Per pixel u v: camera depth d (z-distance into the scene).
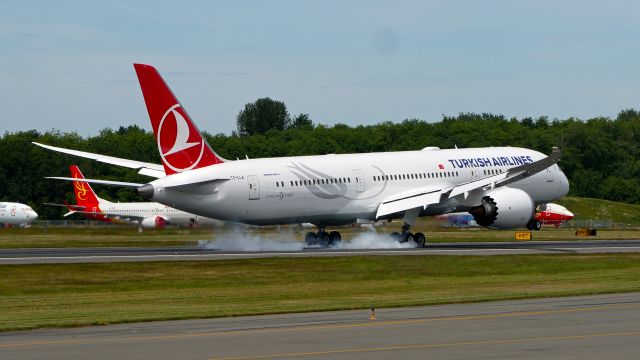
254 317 45.41
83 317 45.78
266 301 53.06
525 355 32.91
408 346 35.06
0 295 57.19
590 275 68.31
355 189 93.12
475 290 58.00
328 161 93.00
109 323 43.56
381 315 45.09
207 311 47.94
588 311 45.00
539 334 37.59
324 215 92.25
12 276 65.69
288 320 43.75
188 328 41.16
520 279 65.75
